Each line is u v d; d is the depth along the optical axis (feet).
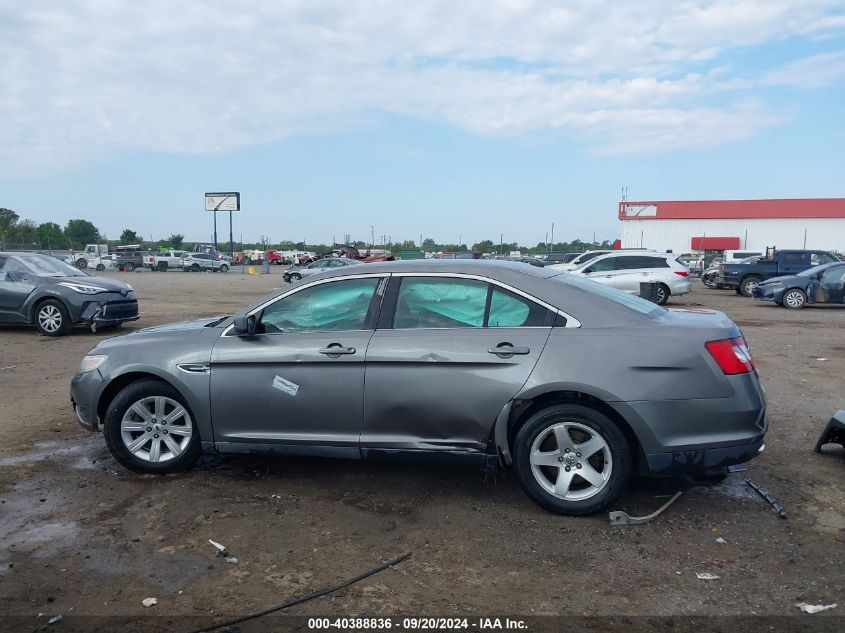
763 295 69.77
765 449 18.99
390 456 14.97
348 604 10.97
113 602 11.00
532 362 14.01
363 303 15.62
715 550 12.81
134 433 16.93
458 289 15.16
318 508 14.87
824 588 11.39
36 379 28.63
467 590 11.39
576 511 14.08
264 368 15.60
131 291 43.93
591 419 13.82
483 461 14.51
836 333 45.98
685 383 13.53
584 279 16.17
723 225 226.17
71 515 14.46
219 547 12.87
